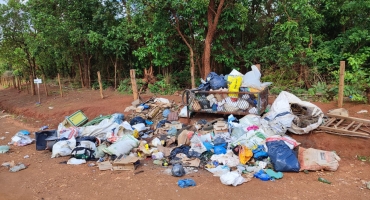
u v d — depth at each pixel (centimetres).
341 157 585
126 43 1277
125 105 982
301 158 554
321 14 1138
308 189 469
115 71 1400
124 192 484
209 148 623
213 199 446
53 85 1798
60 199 474
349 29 1095
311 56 1020
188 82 1246
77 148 651
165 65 1185
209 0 1008
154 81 1235
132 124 806
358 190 462
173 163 592
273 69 1098
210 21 1031
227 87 762
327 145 620
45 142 741
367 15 1055
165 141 686
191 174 543
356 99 816
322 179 496
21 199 482
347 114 707
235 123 676
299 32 1064
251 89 724
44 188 517
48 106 1148
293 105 754
